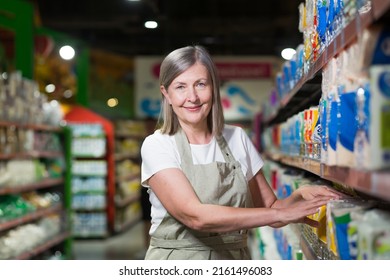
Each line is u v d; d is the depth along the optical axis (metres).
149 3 11.47
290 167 5.01
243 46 18.62
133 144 16.03
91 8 13.98
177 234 2.71
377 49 1.59
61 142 9.82
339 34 1.98
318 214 2.52
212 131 2.86
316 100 4.36
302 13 3.32
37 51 10.76
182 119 2.73
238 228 2.38
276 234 4.77
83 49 13.39
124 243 11.94
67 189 9.71
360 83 1.65
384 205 1.99
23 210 7.44
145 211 7.96
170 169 2.61
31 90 8.21
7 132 7.20
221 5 15.02
